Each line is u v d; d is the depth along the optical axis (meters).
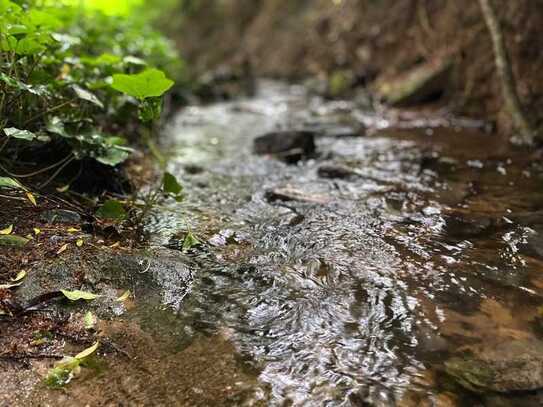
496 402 0.27
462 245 0.43
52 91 0.49
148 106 0.43
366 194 0.55
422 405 0.27
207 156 0.74
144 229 0.45
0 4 0.45
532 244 0.42
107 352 0.30
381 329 0.32
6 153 0.47
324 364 0.29
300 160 0.70
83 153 0.47
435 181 0.59
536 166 0.62
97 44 0.85
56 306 0.33
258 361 0.30
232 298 0.36
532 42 0.78
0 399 0.26
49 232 0.40
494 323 0.33
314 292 0.36
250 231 0.46
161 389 0.28
